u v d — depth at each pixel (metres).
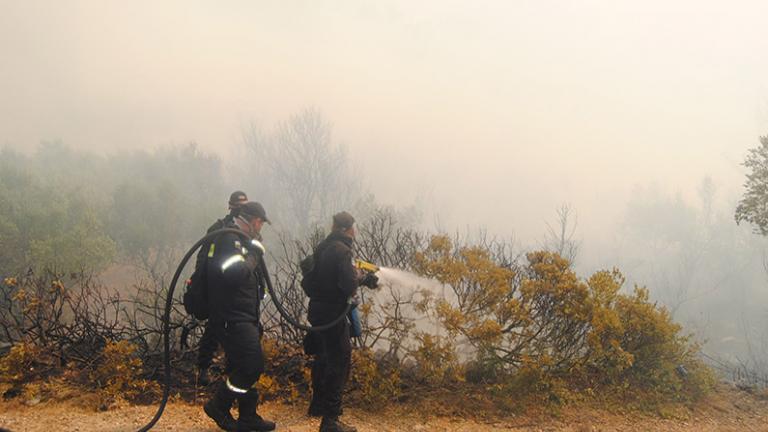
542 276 5.96
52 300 5.50
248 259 3.78
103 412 4.41
